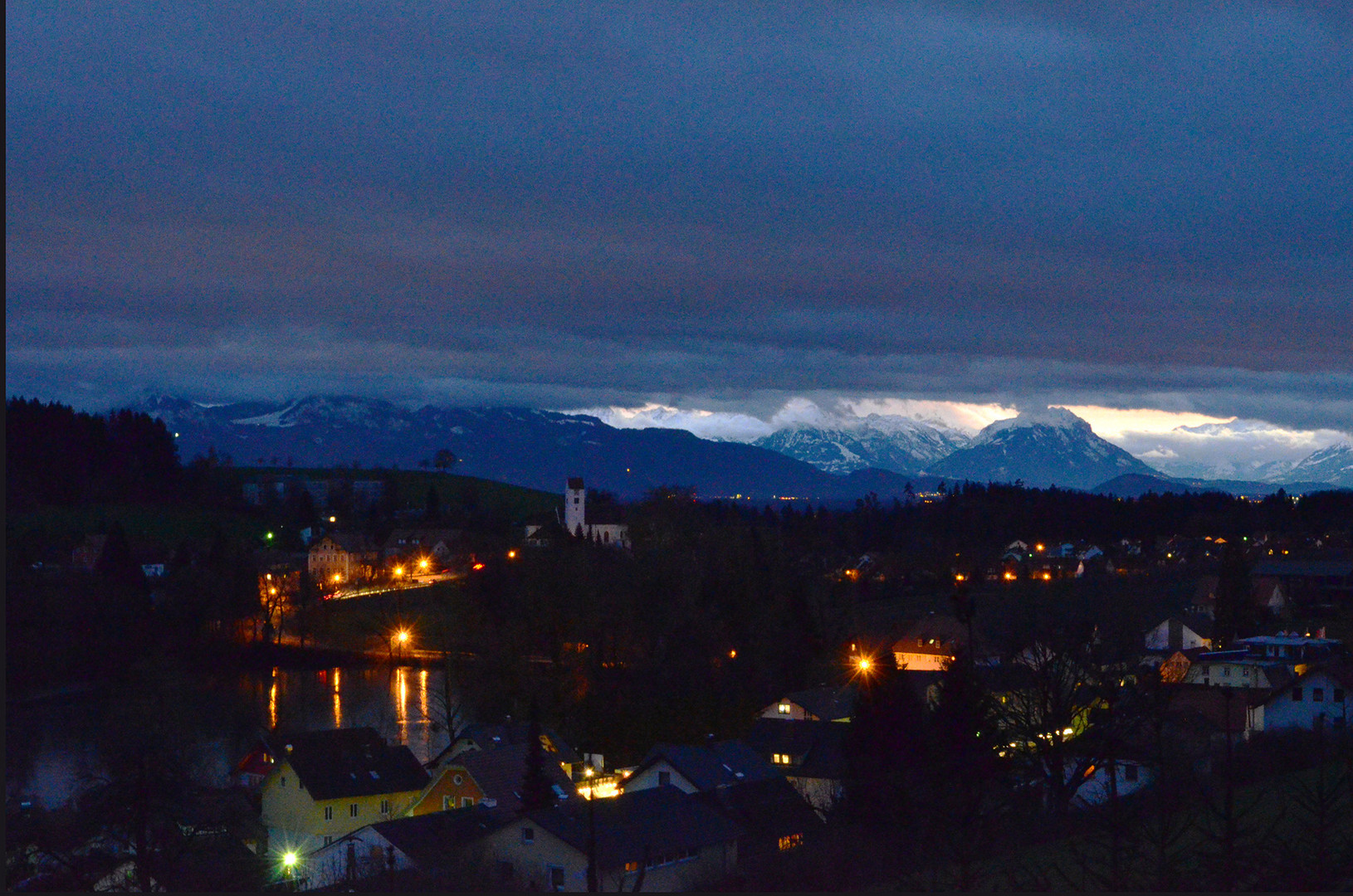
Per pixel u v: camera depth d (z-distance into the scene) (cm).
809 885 4356
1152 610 12125
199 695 11644
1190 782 4169
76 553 18112
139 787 5428
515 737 7819
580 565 11500
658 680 10081
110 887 5134
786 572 12744
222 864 5522
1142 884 3183
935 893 3497
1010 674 5619
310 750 7250
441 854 5522
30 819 5497
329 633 14975
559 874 5103
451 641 14112
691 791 6366
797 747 7369
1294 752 5088
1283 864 3084
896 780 4838
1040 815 4791
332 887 5116
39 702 11325
